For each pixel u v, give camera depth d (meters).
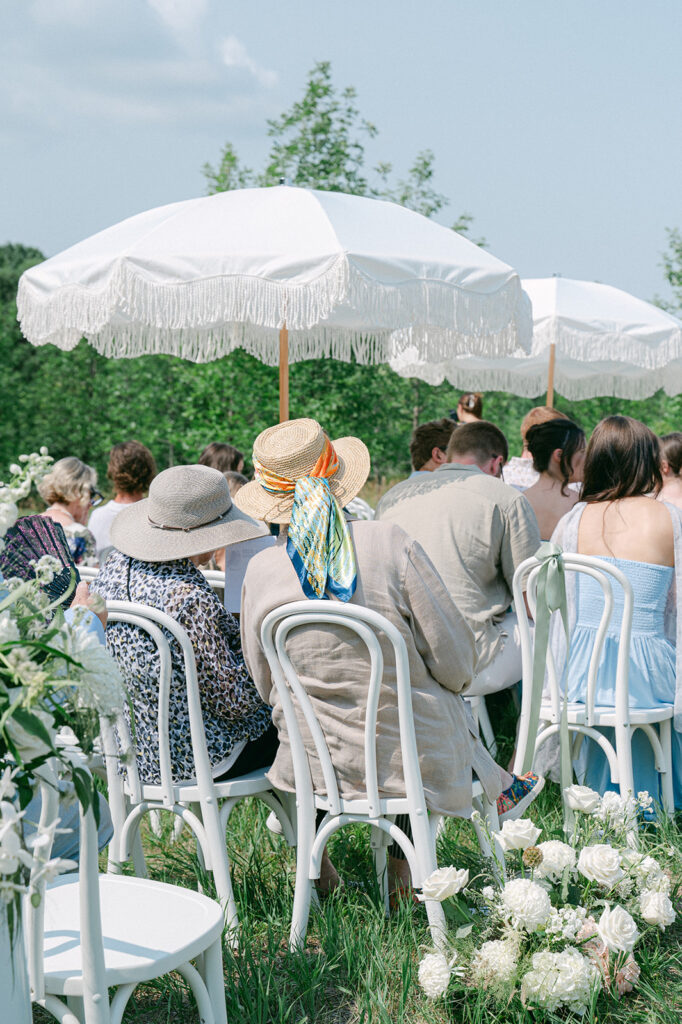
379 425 12.61
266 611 2.72
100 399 27.91
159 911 2.15
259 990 2.48
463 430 4.26
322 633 2.67
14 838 1.56
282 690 2.72
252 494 3.04
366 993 2.58
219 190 12.63
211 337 5.72
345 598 2.64
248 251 4.02
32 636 1.74
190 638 2.82
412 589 2.68
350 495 2.91
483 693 3.93
